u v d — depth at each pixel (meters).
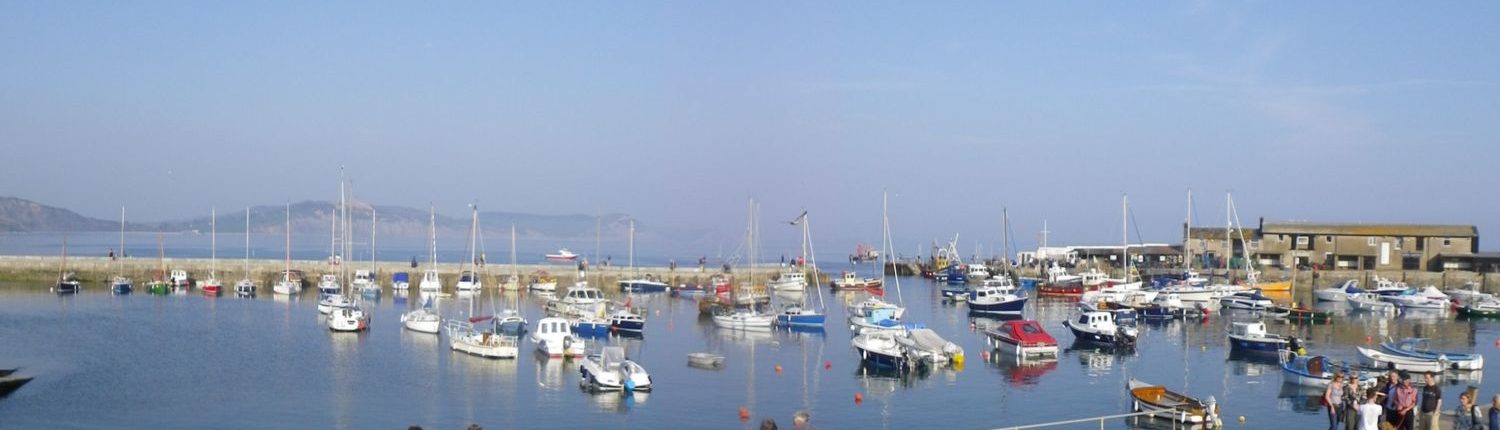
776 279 142.50
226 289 123.81
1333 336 82.94
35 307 100.38
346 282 124.19
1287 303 110.75
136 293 117.62
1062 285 125.75
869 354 65.94
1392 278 126.12
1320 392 56.00
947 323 93.44
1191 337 81.44
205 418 49.72
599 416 50.06
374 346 72.75
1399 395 29.09
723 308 96.94
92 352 70.19
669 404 52.84
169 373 61.69
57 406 52.12
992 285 127.19
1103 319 77.75
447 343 74.19
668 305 110.81
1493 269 129.88
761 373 62.56
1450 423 33.22
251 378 59.91
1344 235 135.50
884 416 50.44
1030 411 51.44
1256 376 61.50
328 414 50.56
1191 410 44.88
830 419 49.81
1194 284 114.75
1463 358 61.91
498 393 55.34
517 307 105.44
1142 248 161.38
